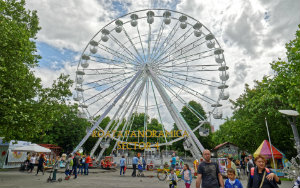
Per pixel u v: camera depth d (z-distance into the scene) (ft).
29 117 60.44
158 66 112.78
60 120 163.02
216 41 109.40
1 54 54.65
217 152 96.99
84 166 78.48
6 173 77.36
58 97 80.07
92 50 111.24
